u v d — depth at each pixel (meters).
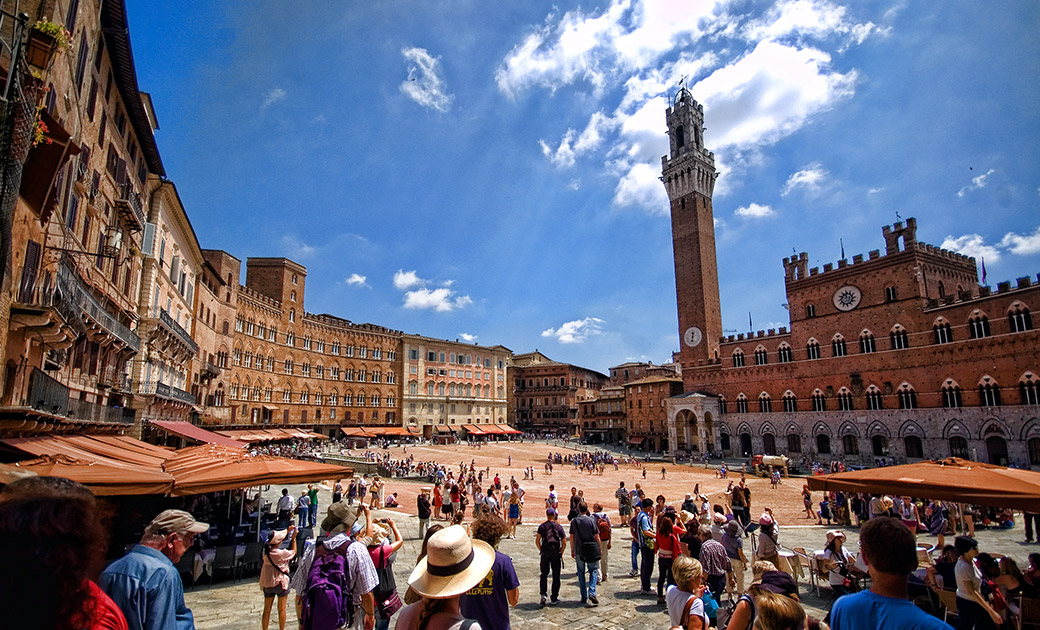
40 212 18.47
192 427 45.91
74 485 3.61
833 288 80.69
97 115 28.73
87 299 27.20
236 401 87.31
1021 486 13.75
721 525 17.92
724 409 94.38
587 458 82.19
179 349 52.22
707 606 9.71
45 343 23.17
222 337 81.50
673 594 9.53
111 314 34.34
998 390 61.62
